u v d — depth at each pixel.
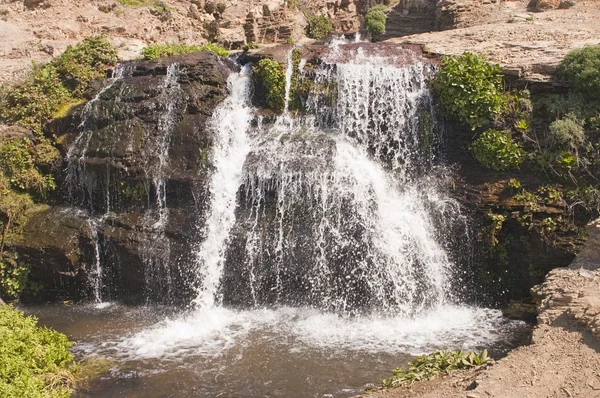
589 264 10.83
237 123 15.21
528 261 12.59
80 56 17.61
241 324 12.24
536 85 14.00
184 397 9.48
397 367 10.09
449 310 12.65
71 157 15.10
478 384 8.28
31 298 14.30
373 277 12.76
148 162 14.50
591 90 13.33
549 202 12.48
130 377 10.14
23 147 15.58
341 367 10.22
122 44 20.20
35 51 19.94
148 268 13.60
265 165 13.80
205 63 15.86
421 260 12.89
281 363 10.45
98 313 13.29
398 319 12.27
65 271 13.98
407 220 13.16
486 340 11.04
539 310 10.17
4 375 8.65
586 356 8.48
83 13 21.27
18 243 14.27
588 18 18.77
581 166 12.65
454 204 13.17
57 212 14.95
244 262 13.23
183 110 15.01
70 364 10.42
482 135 13.52
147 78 15.78
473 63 14.14
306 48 16.42
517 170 13.30
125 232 13.84
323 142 14.22
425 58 15.93
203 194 13.79
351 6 25.91
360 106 14.82
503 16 20.52
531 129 13.45
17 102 16.80
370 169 14.05
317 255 12.92
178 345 11.37
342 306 12.79
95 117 15.41
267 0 23.55
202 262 13.38
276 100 15.51
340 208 13.14
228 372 10.22
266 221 13.42
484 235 12.79
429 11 23.20
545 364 8.54
